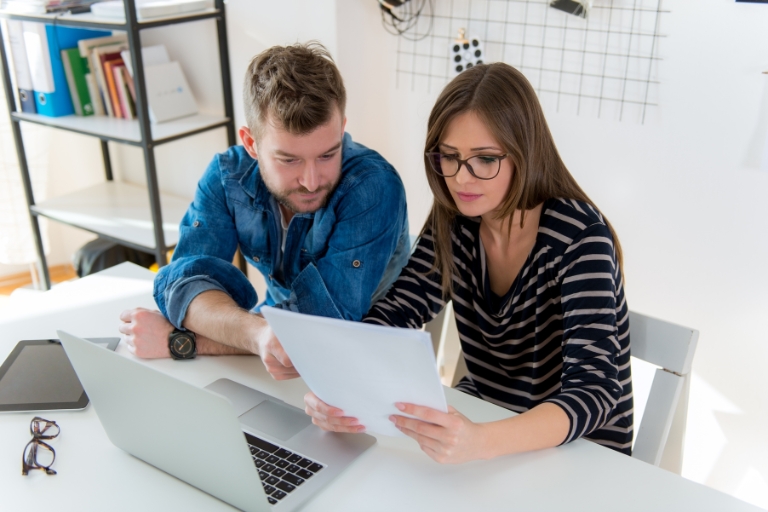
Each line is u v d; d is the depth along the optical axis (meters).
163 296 1.37
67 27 2.52
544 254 1.25
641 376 1.43
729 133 1.85
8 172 2.87
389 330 0.82
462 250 1.37
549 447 1.05
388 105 2.49
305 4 2.26
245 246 1.55
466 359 1.46
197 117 2.59
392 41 2.40
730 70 1.80
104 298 1.51
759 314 1.94
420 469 1.01
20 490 0.97
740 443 2.05
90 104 2.60
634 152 2.03
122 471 1.01
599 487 0.97
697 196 1.95
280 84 1.21
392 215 1.41
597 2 1.96
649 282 2.12
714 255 1.97
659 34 1.88
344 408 1.01
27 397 1.16
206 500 0.96
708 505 0.94
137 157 2.98
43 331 1.38
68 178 3.22
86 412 1.14
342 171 1.42
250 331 1.24
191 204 1.55
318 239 1.44
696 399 2.10
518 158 1.17
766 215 1.85
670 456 1.32
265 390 1.20
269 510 0.90
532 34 2.10
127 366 0.92
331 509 0.93
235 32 2.45
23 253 3.02
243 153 1.51
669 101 1.92
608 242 1.22
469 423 0.98
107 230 2.51
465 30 2.19
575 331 1.17
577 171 2.16
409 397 0.92
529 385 1.38
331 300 1.38
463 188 1.20
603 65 2.00
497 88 1.15
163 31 2.65
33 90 2.57
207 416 0.87
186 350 1.30
